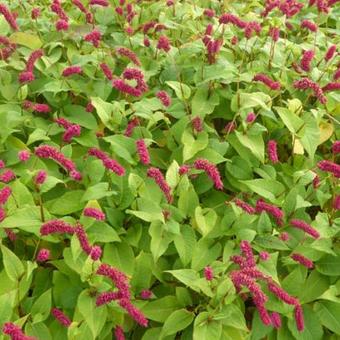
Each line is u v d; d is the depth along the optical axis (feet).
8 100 3.01
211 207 2.74
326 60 3.35
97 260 2.14
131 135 2.79
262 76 2.97
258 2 4.88
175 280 2.46
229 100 3.14
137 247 2.47
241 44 3.56
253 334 2.32
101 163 2.56
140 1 4.24
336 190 2.84
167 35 3.83
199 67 3.22
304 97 3.29
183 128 2.85
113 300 2.04
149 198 2.54
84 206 2.46
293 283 2.40
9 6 3.90
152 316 2.29
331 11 4.66
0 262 2.33
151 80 3.35
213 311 2.19
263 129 2.85
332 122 3.22
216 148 2.81
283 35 4.20
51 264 2.43
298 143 2.93
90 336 2.12
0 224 2.19
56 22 3.48
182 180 2.54
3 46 3.30
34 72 3.25
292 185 2.82
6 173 2.28
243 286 2.22
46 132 2.81
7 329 1.80
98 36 3.15
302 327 2.16
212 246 2.52
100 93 3.09
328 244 2.51
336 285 2.48
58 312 2.15
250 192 2.77
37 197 2.58
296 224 2.40
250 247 2.27
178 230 2.36
